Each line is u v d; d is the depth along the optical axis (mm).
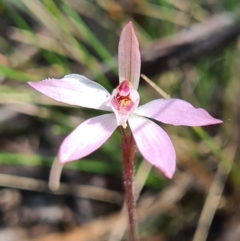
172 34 196
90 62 172
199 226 165
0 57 186
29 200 183
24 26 182
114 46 202
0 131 185
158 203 176
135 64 103
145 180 169
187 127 181
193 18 200
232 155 175
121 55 103
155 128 95
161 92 133
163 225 175
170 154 90
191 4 195
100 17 197
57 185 156
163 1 196
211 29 181
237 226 171
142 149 91
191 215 177
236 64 188
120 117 96
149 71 178
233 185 173
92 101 99
